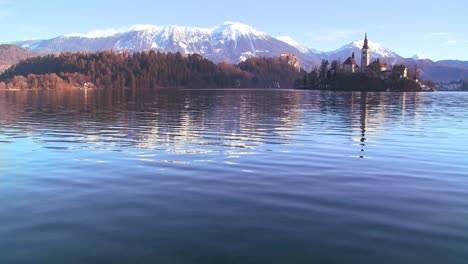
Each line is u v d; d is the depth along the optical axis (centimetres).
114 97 10369
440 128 3131
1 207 1053
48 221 952
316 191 1221
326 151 1984
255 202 1101
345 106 6372
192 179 1366
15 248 809
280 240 848
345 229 909
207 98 9719
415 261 760
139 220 959
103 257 774
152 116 4203
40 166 1584
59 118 3938
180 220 959
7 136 2545
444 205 1091
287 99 9181
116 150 1994
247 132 2788
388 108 5928
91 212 1015
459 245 827
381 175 1453
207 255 783
